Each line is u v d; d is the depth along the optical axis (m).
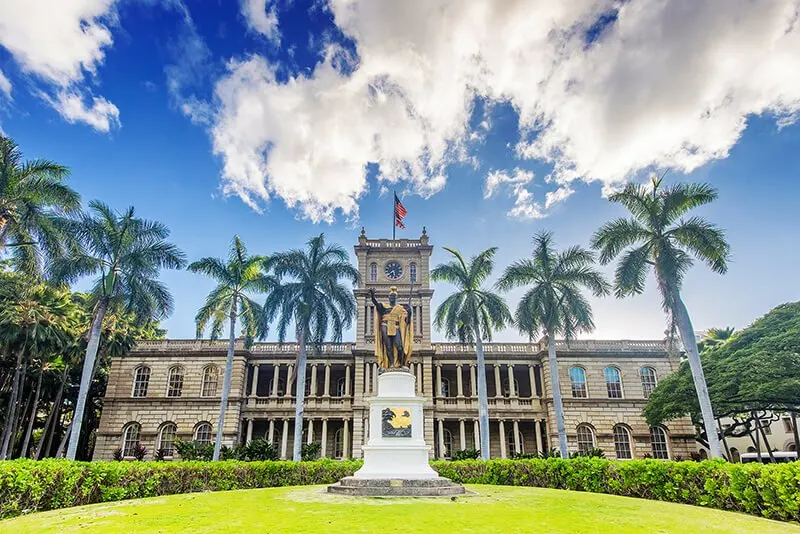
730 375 32.22
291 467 22.39
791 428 48.84
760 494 11.96
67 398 46.50
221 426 33.88
